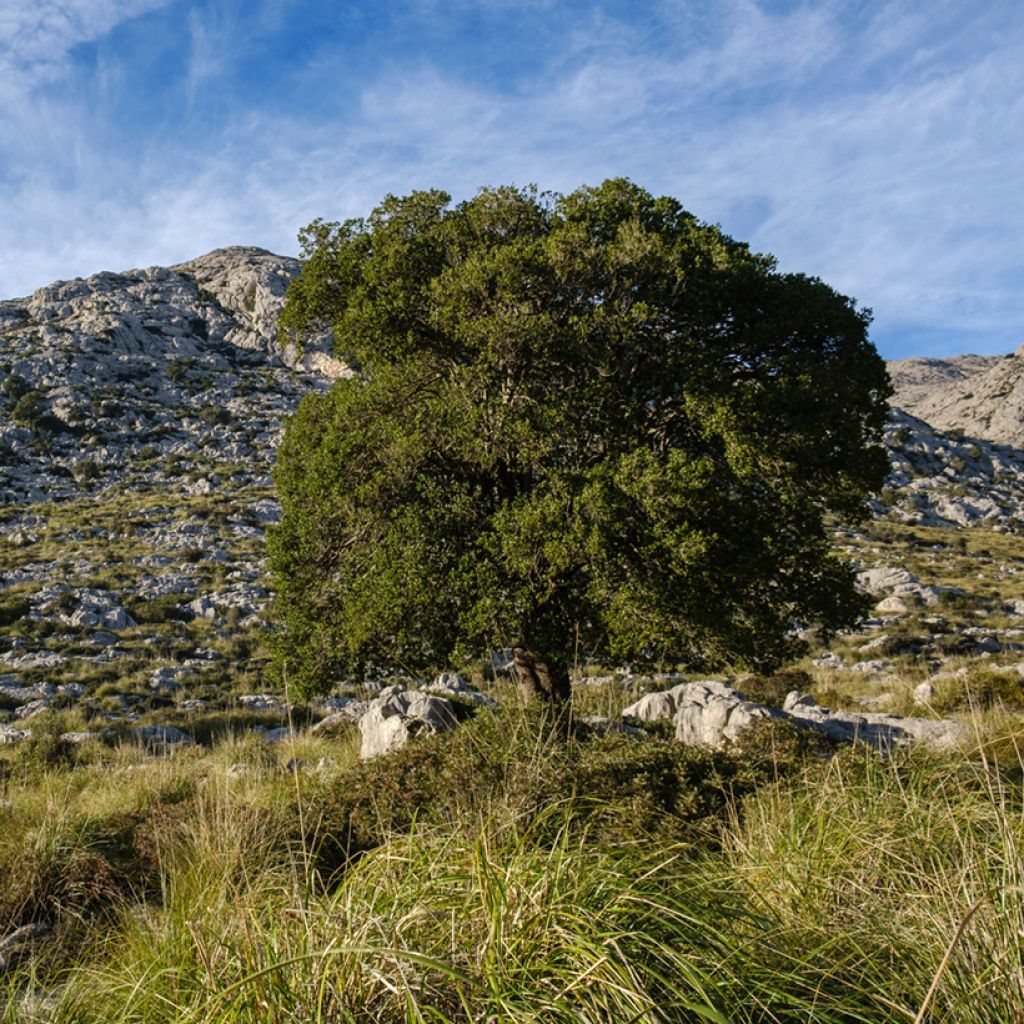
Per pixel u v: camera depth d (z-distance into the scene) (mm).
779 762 7465
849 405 11188
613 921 3029
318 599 11984
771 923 3504
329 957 2912
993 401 142375
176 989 3256
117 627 42188
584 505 9922
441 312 11484
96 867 6906
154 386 102500
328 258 13039
